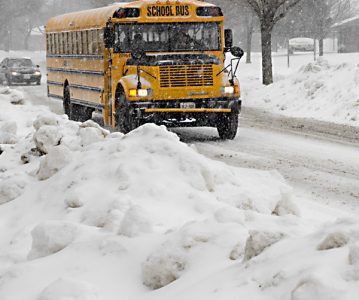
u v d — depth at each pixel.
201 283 5.66
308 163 16.88
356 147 19.61
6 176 13.02
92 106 24.67
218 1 59.03
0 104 31.58
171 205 9.55
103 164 11.06
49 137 14.01
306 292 4.38
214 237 6.51
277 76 45.66
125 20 21.50
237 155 18.42
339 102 28.39
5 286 6.91
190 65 21.12
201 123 21.42
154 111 20.81
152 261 6.43
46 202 10.71
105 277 6.77
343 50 105.50
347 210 11.79
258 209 9.93
